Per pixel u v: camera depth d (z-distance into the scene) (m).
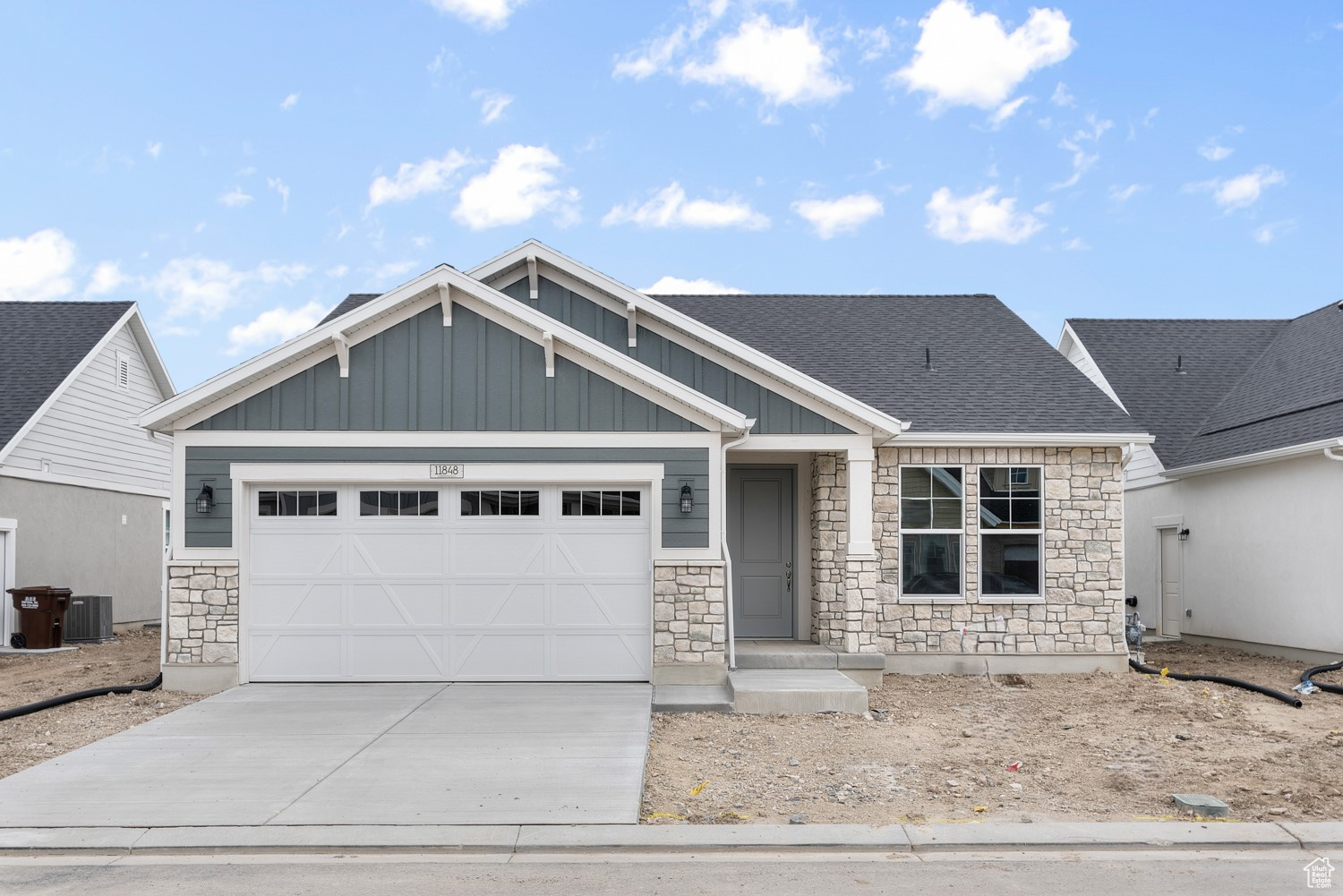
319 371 12.27
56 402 19.33
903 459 14.37
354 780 8.15
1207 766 8.87
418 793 7.79
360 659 12.36
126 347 21.88
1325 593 14.88
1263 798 7.86
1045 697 12.44
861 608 13.15
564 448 12.25
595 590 12.46
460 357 12.28
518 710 10.77
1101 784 8.34
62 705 11.40
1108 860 6.57
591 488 12.52
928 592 14.33
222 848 6.71
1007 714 11.34
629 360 12.12
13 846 6.70
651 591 12.30
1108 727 10.62
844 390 15.23
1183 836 6.90
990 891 5.98
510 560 12.45
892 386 15.43
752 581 15.00
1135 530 20.47
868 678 13.02
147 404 22.83
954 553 14.41
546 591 12.45
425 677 12.34
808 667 12.98
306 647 12.34
